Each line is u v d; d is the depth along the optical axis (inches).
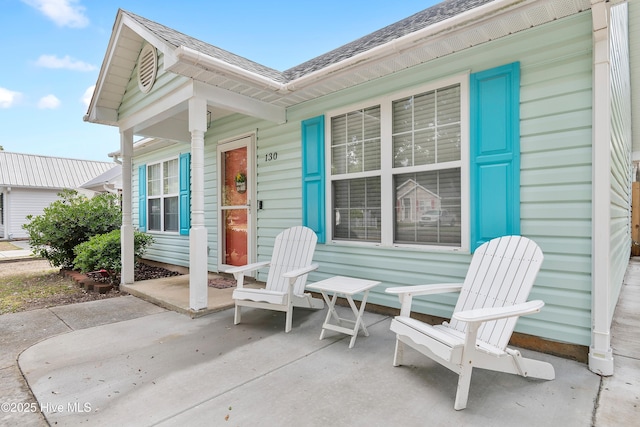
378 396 80.6
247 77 139.6
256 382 88.0
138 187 316.5
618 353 102.6
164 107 162.4
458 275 122.5
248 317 145.9
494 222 112.5
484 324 90.5
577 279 98.3
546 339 103.4
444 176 128.0
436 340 78.2
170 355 105.8
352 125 154.1
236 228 219.1
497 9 94.7
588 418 70.5
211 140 230.4
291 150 179.2
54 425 70.5
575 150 98.7
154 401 79.4
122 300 176.9
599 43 90.2
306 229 151.6
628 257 281.1
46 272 276.1
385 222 142.1
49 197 655.8
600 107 91.1
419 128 133.3
